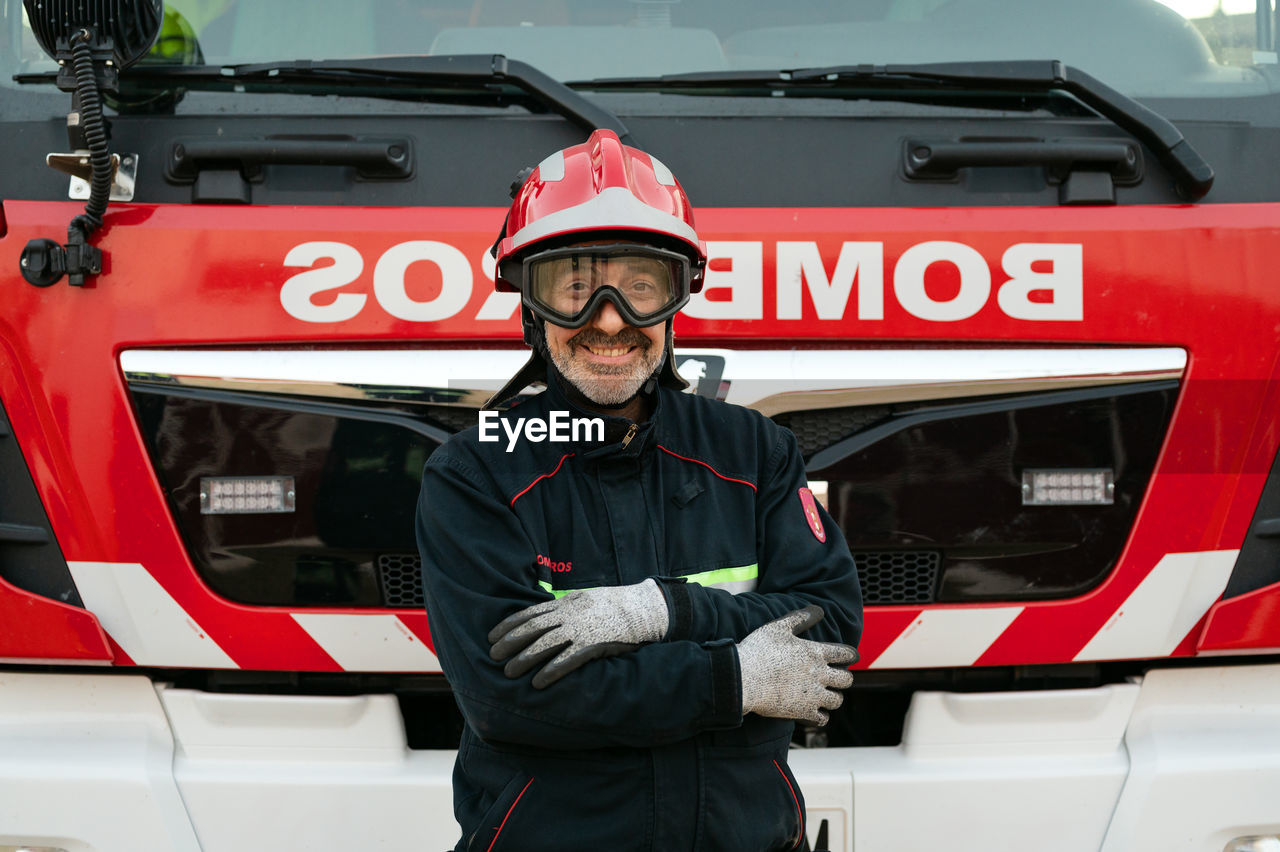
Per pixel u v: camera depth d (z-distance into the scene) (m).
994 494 2.34
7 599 2.28
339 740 2.36
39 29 2.19
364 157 2.29
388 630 2.33
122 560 2.29
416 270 2.27
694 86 2.42
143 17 2.20
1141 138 2.38
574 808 1.63
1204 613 2.38
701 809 1.62
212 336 2.26
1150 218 2.34
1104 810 2.37
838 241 2.30
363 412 2.29
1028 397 2.33
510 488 1.70
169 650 2.31
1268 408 2.35
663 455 1.76
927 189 2.37
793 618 1.63
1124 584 2.36
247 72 2.35
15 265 2.26
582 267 1.66
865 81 2.41
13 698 2.37
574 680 1.53
